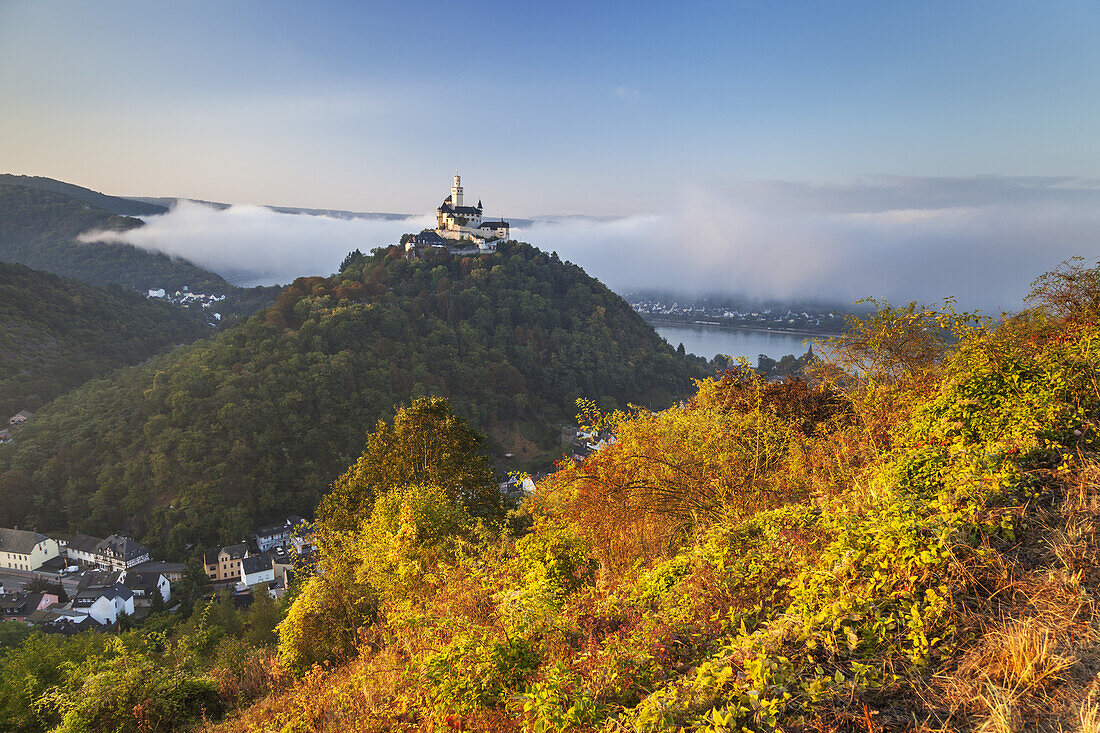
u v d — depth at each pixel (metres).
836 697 2.53
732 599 3.86
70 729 7.50
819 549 3.92
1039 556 3.05
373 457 17.66
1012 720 2.19
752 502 6.30
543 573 5.69
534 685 3.29
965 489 3.54
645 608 4.29
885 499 3.84
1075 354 4.79
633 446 7.15
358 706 5.32
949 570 3.02
